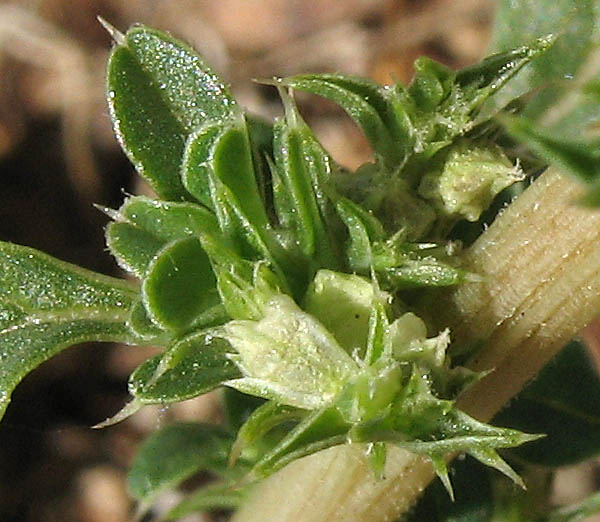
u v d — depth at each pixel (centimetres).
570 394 5
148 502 5
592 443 5
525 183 5
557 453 5
